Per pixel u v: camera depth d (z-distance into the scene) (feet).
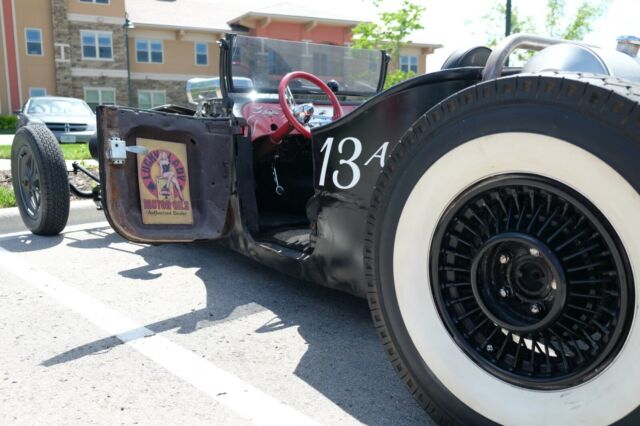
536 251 4.85
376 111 6.88
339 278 7.89
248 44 12.00
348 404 6.19
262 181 12.30
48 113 48.57
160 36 103.35
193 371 6.93
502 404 4.94
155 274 11.15
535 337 4.91
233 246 10.39
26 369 6.95
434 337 5.37
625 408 4.35
